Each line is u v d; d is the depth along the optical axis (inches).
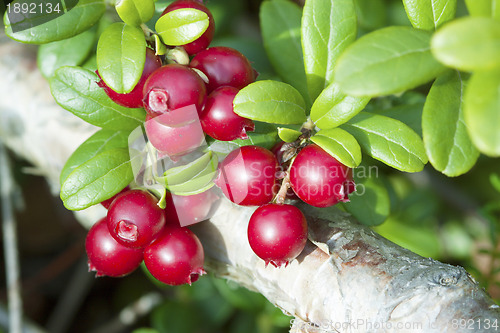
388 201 6.6
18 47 7.7
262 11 6.9
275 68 6.9
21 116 7.5
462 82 5.5
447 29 4.8
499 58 4.8
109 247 5.9
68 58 6.7
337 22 6.0
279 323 8.4
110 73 5.6
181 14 5.8
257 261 6.2
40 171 8.0
